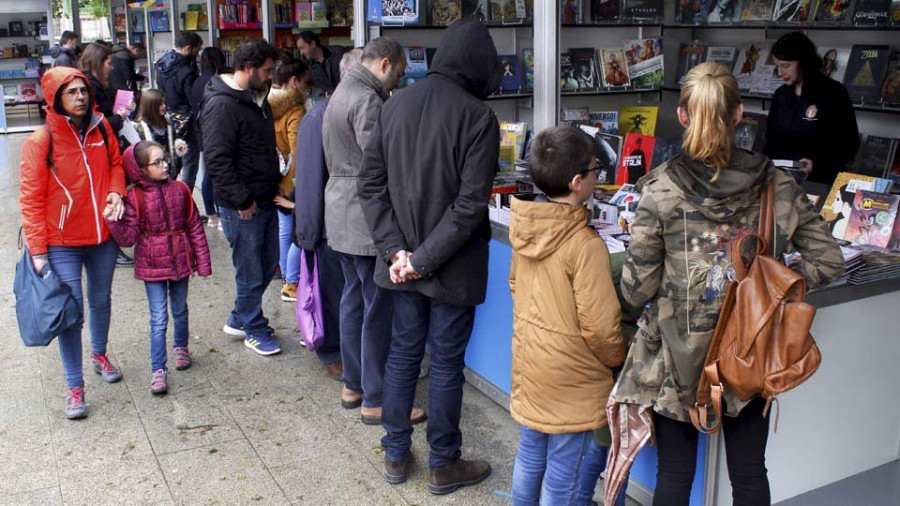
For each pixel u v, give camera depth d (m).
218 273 5.95
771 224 2.02
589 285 2.26
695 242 2.03
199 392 4.00
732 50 5.26
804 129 3.99
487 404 3.81
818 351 1.96
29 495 3.10
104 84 5.45
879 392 2.90
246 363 4.35
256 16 8.37
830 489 2.87
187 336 4.24
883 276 2.77
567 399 2.39
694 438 2.22
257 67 3.99
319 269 3.91
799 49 3.93
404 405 3.07
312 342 3.89
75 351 3.69
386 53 3.36
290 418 3.71
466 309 2.89
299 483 3.17
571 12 4.98
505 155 4.21
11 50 15.73
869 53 4.53
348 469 3.27
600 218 3.64
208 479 3.20
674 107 5.57
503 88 4.98
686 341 2.08
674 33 5.60
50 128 3.46
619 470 2.26
